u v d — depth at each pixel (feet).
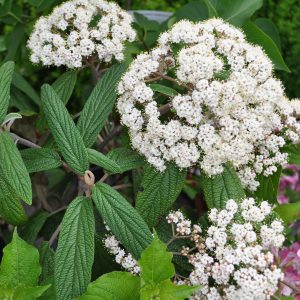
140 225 0.97
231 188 1.07
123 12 1.32
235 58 1.09
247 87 1.03
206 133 1.02
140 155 1.10
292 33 1.99
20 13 1.62
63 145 1.00
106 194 0.99
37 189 1.40
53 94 1.02
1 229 1.47
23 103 1.52
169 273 0.87
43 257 1.11
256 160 1.12
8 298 0.87
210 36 1.09
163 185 1.07
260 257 0.92
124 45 1.31
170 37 1.13
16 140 1.11
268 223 1.05
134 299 0.89
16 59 1.69
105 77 1.12
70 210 0.98
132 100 1.09
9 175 0.94
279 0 2.03
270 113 1.09
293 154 1.15
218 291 0.98
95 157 1.01
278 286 0.98
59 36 1.26
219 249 0.96
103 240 1.10
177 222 1.10
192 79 1.03
